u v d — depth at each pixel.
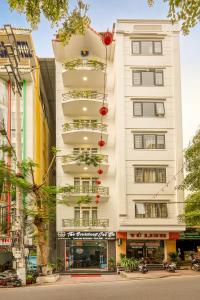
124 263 37.25
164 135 41.06
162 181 40.38
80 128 41.28
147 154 40.62
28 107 39.38
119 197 39.59
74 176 42.38
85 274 37.44
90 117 43.53
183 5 7.27
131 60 41.78
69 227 40.78
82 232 40.94
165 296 17.52
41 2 7.53
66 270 40.25
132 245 40.75
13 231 28.64
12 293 20.58
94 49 43.59
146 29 42.03
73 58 43.91
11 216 35.09
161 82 41.75
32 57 39.12
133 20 42.06
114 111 43.34
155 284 23.66
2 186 29.69
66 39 8.49
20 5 7.52
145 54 41.91
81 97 41.47
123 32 41.91
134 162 40.44
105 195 41.16
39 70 44.59
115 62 42.38
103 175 42.56
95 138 42.00
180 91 41.50
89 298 17.28
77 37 41.16
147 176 40.38
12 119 38.78
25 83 39.66
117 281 28.58
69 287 23.81
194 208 38.84
